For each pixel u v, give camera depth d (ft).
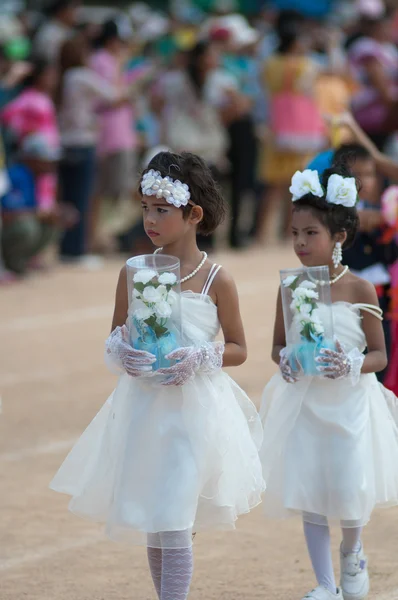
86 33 83.87
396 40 90.02
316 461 26.05
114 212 93.81
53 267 79.51
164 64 89.35
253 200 97.81
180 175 25.34
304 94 86.28
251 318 63.52
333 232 26.86
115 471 24.84
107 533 24.57
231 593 28.48
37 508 35.17
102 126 80.38
